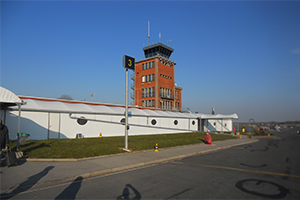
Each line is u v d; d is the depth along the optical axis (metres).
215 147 17.61
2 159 9.53
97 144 15.66
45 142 15.38
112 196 5.73
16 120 17.64
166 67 53.38
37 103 20.19
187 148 16.73
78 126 21.75
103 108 25.77
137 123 28.62
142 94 52.53
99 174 8.29
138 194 5.89
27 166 8.75
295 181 3.85
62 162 9.76
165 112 36.34
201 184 6.83
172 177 7.81
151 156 12.26
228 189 6.21
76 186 6.66
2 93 9.88
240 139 24.64
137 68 54.62
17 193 5.92
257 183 4.38
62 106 21.52
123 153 12.90
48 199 5.49
